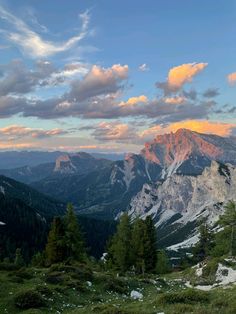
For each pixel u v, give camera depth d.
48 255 72.81
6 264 49.19
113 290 43.38
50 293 36.12
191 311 28.31
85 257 82.69
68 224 75.19
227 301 29.81
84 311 31.28
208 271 58.12
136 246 82.69
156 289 47.44
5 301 32.81
